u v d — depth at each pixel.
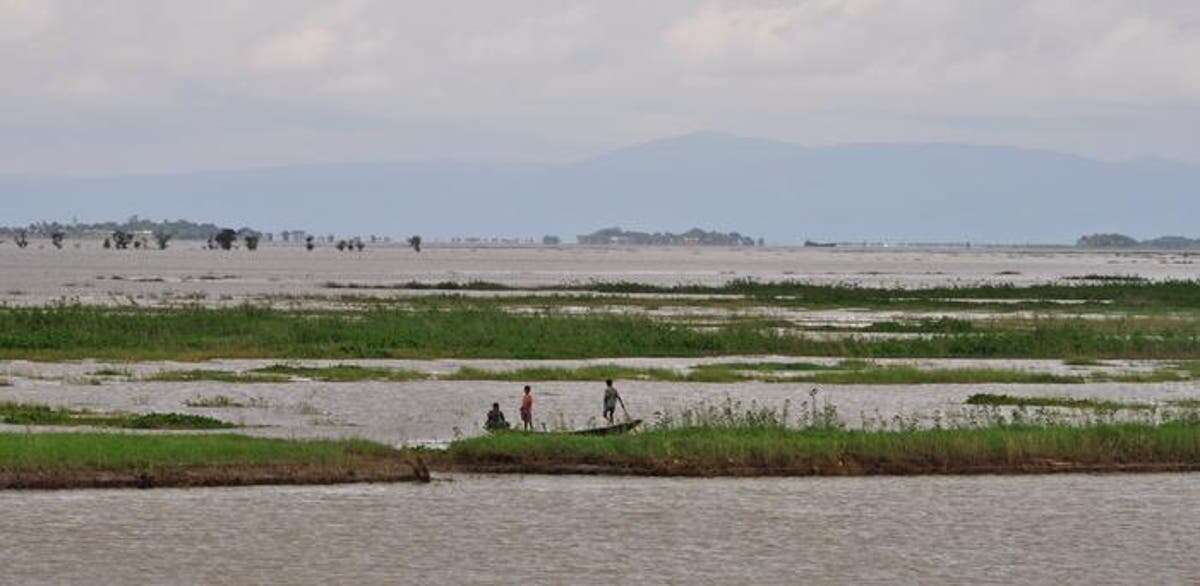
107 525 119.25
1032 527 124.44
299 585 104.88
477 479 140.62
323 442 145.75
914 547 117.75
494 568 109.94
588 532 120.81
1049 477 145.88
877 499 134.38
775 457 145.62
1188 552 117.25
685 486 138.75
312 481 136.50
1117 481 144.38
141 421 167.88
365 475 138.62
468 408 192.12
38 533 116.44
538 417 184.88
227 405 190.38
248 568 108.69
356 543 115.94
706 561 112.62
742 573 109.75
